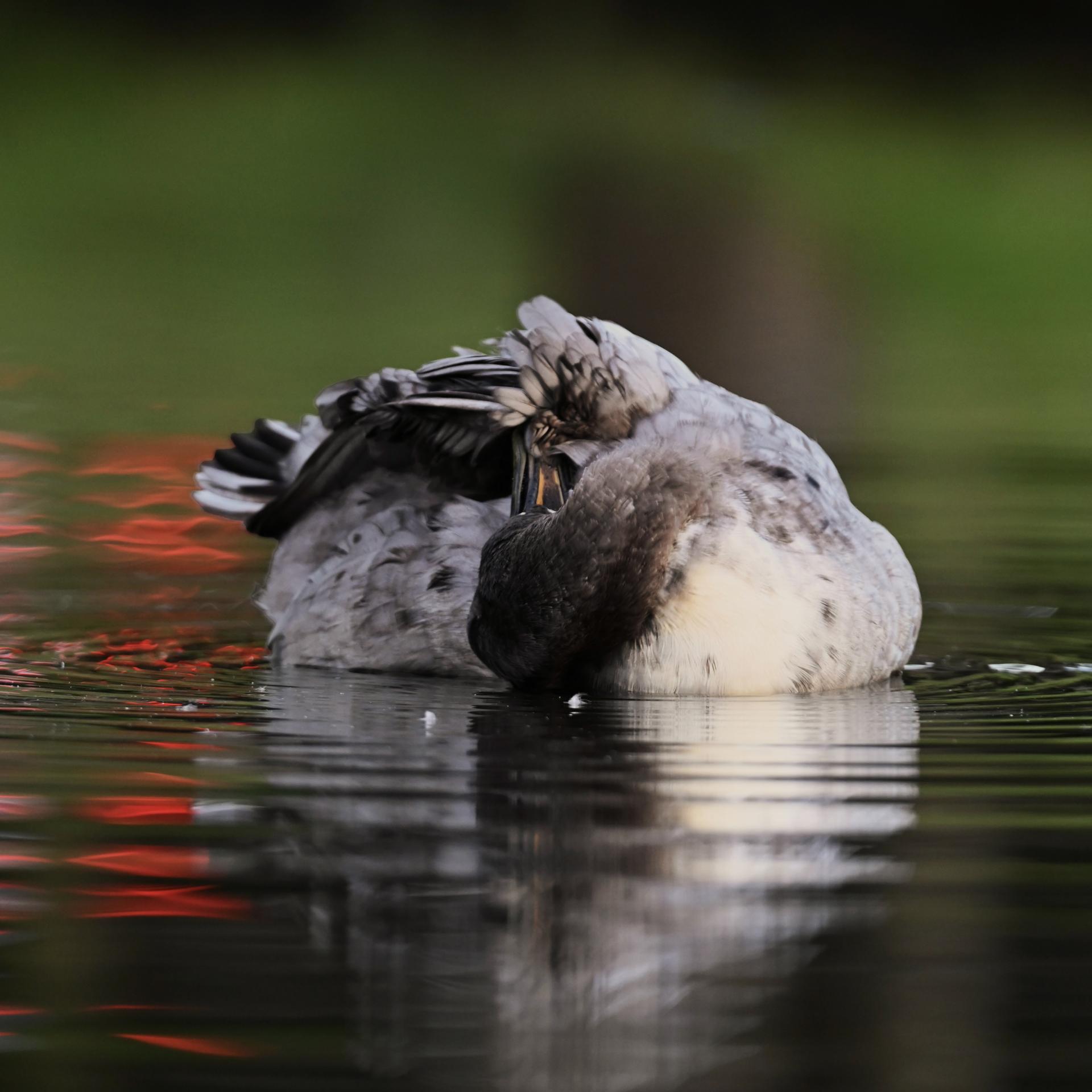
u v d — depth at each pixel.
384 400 11.65
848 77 58.09
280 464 13.73
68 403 24.19
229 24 58.81
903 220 45.19
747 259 40.94
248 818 7.87
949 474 19.64
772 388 26.84
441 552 11.33
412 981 6.22
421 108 53.31
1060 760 9.00
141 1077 5.61
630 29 59.72
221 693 10.68
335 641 11.58
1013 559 15.43
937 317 35.72
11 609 13.55
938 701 10.52
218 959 6.38
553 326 11.06
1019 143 52.50
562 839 7.60
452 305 35.06
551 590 9.84
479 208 46.31
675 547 10.23
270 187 47.97
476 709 10.15
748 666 10.36
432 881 7.09
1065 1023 5.91
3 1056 5.72
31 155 49.34
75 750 9.09
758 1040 5.81
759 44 59.72
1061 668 11.68
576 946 6.46
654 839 7.62
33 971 6.27
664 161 50.47
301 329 32.16
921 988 6.14
